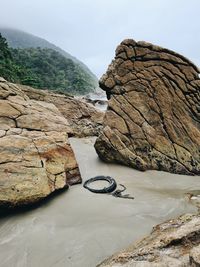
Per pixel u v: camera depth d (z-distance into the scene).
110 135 8.40
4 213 5.45
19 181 5.70
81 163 8.36
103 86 9.21
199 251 3.03
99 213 5.38
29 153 6.43
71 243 4.45
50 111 9.07
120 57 9.20
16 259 4.13
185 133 8.41
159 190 6.63
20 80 59.00
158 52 8.95
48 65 115.75
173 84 8.82
